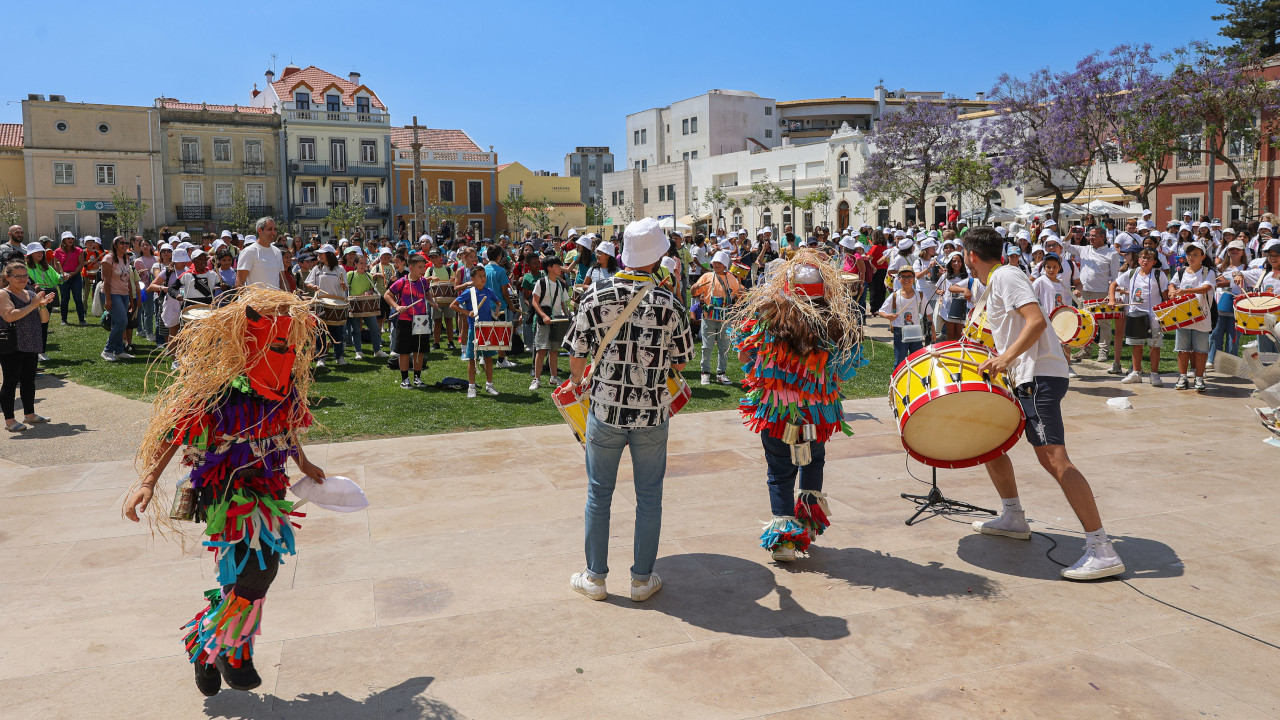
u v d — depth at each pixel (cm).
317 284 1221
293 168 5281
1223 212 3438
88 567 468
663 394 398
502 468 657
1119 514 525
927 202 4597
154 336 1471
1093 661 345
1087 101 2789
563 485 610
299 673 346
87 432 798
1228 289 952
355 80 5578
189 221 5103
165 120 4972
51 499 596
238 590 311
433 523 530
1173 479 596
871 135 4238
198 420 301
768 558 466
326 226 5459
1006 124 3212
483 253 1419
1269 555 453
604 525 409
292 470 662
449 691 330
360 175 5478
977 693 322
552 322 1017
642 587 410
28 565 470
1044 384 441
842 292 446
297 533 512
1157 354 978
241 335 300
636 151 7656
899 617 390
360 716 313
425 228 4244
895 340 847
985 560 458
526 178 6656
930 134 3850
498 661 354
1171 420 791
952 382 441
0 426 822
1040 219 2477
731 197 6050
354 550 484
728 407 905
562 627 384
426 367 1213
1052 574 437
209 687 320
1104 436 730
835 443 727
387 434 781
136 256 1773
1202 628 371
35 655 365
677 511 550
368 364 1243
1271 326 888
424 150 5850
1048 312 845
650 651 361
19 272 797
